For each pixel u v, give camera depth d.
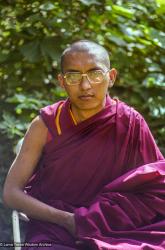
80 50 4.88
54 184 5.05
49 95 7.96
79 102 4.91
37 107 7.41
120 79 8.45
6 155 7.22
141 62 8.48
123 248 4.55
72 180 5.01
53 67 8.04
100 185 5.05
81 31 8.00
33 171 5.09
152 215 4.89
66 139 5.00
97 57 4.88
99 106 5.04
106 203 4.80
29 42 7.91
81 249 4.79
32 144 5.04
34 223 5.05
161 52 8.45
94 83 4.88
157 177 4.90
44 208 4.88
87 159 5.00
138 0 8.45
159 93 8.38
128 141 5.06
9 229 6.82
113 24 8.28
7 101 7.46
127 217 4.82
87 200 5.05
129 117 5.09
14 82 7.95
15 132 7.15
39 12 7.95
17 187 4.97
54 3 8.00
